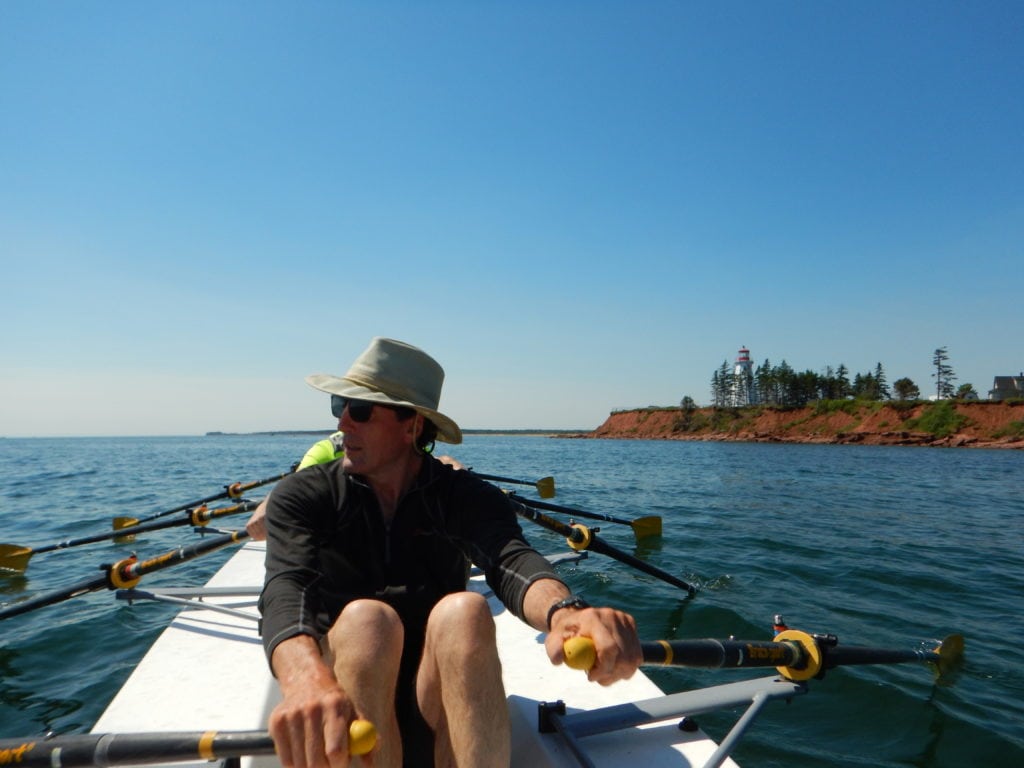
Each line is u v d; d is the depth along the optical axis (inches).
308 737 53.7
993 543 346.9
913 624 197.0
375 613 66.1
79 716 136.6
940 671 155.4
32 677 156.3
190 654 120.3
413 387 82.9
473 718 62.7
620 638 60.5
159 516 313.6
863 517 442.3
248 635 130.9
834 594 229.9
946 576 261.7
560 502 512.4
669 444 3024.1
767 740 124.0
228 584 169.0
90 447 2790.4
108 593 228.4
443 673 64.7
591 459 1357.0
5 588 245.9
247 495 533.3
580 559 229.0
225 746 61.7
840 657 100.5
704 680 151.3
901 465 1222.9
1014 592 238.4
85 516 437.1
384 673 63.9
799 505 510.3
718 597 221.1
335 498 81.2
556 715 86.0
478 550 78.7
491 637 66.2
